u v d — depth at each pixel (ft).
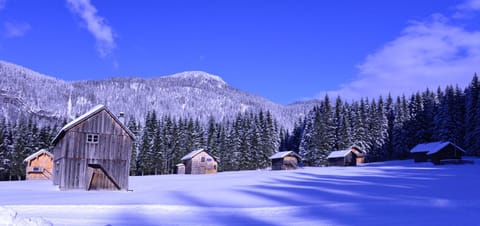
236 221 59.72
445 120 299.38
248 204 81.76
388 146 348.59
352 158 317.63
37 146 310.45
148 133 344.49
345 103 393.70
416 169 214.90
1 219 42.04
